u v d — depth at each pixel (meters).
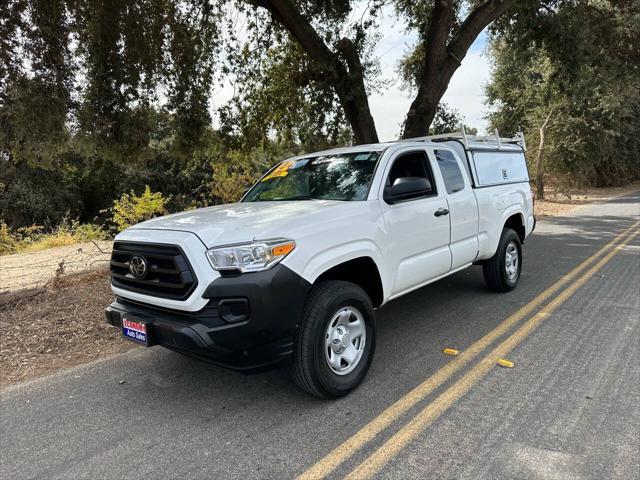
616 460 2.67
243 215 3.68
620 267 7.66
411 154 4.73
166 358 4.54
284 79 12.74
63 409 3.57
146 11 8.49
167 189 29.23
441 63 11.41
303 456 2.84
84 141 8.36
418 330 4.99
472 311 5.57
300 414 3.35
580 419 3.10
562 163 25.23
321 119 11.47
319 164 4.82
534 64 21.72
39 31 7.45
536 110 24.34
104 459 2.90
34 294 6.73
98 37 7.78
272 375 4.07
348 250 3.61
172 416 3.41
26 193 26.38
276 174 5.16
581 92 15.27
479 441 2.90
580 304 5.66
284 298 3.14
